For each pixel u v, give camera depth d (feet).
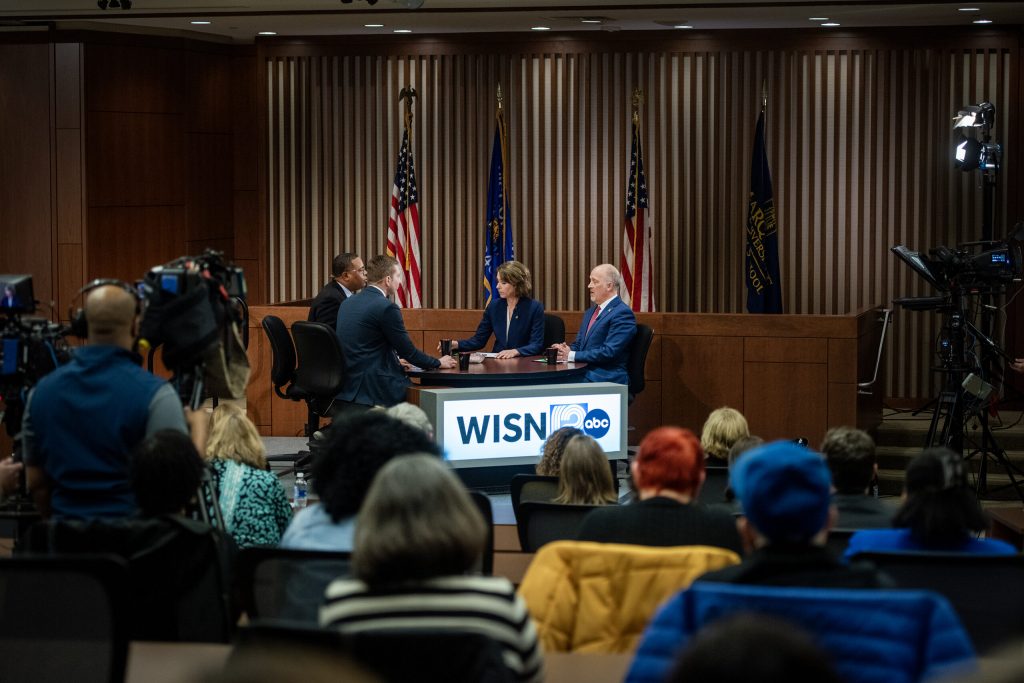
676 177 35.29
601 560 8.71
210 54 36.70
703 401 28.04
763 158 32.48
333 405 24.07
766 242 32.45
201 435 10.82
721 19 32.73
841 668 6.25
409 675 6.28
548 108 35.68
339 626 6.60
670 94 35.01
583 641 8.68
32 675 7.21
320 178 37.01
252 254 37.70
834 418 27.35
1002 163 33.53
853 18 32.37
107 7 30.76
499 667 6.23
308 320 26.86
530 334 26.37
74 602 7.15
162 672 7.48
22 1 31.45
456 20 33.32
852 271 34.60
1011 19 32.50
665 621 6.40
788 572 7.14
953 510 9.92
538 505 12.20
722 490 15.52
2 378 12.17
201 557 8.96
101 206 34.63
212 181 37.01
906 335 34.42
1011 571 8.52
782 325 27.50
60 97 34.17
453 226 36.37
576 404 22.16
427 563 6.54
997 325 32.68
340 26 34.63
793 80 34.53
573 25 34.22
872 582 7.13
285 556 8.54
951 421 25.27
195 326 11.19
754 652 3.34
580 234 35.76
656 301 35.53
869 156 34.30
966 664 5.87
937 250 25.34
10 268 34.68
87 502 10.09
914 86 33.94
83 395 10.11
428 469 6.70
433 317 28.86
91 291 10.56
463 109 36.09
